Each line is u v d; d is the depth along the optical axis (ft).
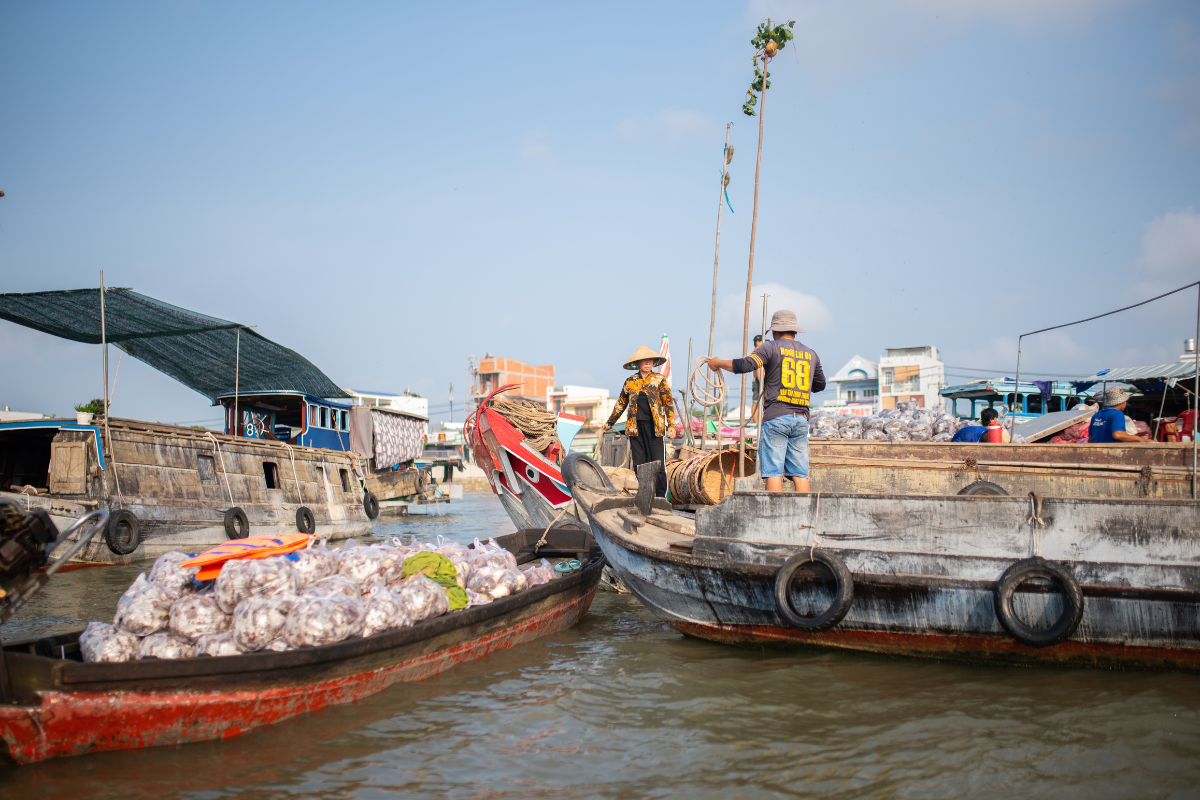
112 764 14.28
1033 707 16.16
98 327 53.83
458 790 13.32
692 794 13.07
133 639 15.89
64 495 40.88
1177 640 16.88
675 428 37.83
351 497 65.41
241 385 72.28
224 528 48.55
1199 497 18.65
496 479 37.60
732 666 19.97
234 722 15.49
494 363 174.50
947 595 18.52
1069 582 17.22
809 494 20.22
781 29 28.14
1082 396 67.51
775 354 23.07
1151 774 13.23
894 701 16.87
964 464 28.55
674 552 21.79
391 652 17.90
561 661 20.98
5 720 13.78
